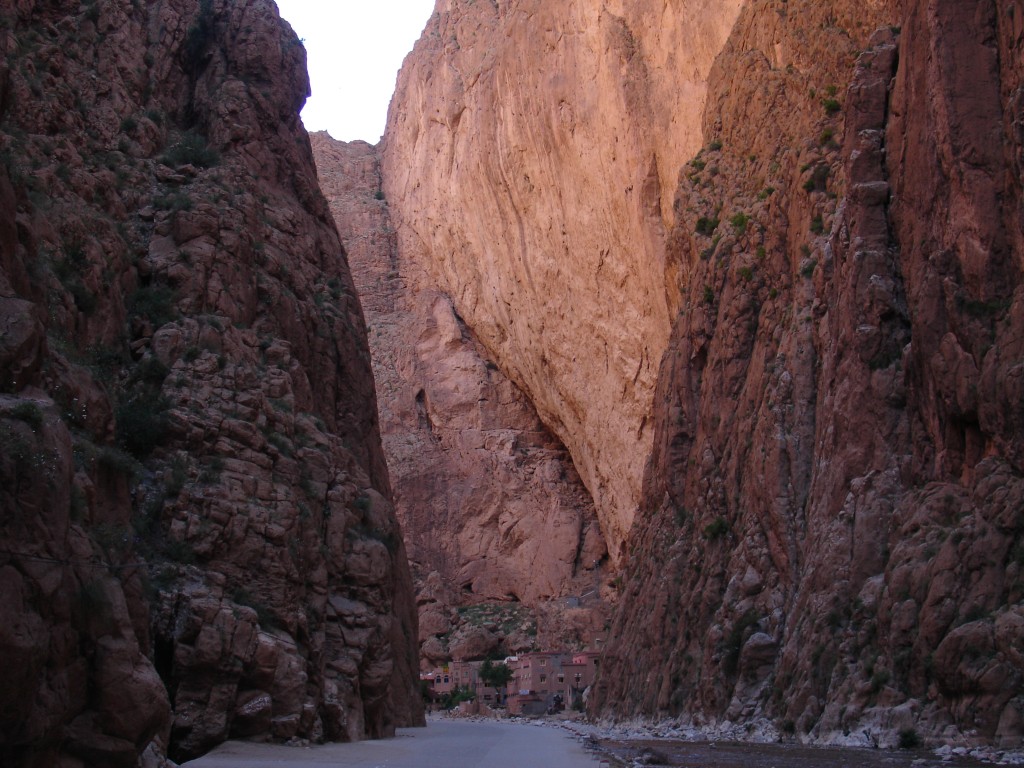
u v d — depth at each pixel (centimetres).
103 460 1941
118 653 1416
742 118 5178
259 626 2470
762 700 3581
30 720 1248
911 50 3475
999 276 2967
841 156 4262
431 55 10344
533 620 8925
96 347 2555
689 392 5122
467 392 9925
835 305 3809
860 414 3425
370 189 11875
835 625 3219
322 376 3628
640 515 5581
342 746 2644
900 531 3097
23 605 1230
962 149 3083
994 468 2791
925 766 2166
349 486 3219
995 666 2484
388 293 10962
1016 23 3017
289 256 3619
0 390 1343
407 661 4138
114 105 3281
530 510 9406
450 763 2305
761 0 5238
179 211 3048
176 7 3825
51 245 2502
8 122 2714
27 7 3094
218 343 2858
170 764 1722
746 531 4141
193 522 2473
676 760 2523
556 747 3039
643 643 4928
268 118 3931
